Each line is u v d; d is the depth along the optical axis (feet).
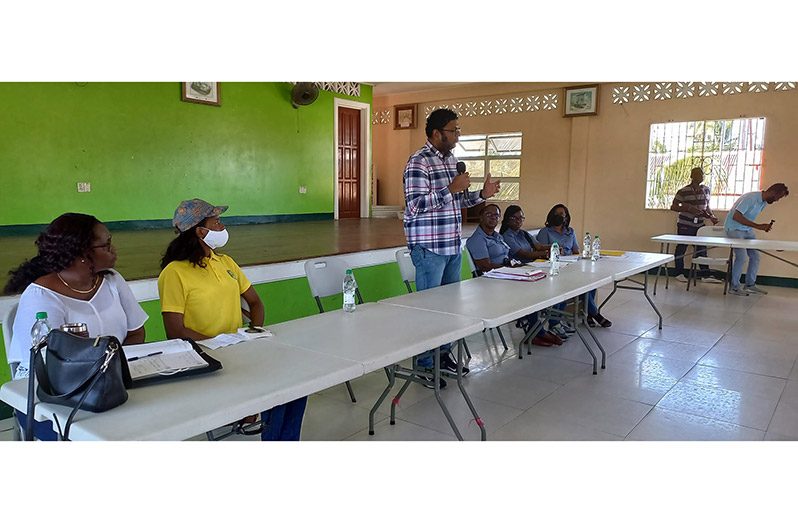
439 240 10.97
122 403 4.92
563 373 12.19
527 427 9.43
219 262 8.39
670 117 24.36
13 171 19.24
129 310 7.19
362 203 32.42
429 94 31.73
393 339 6.93
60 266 6.40
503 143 29.63
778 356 13.37
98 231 6.55
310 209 29.25
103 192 21.48
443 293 9.81
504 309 8.55
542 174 28.27
